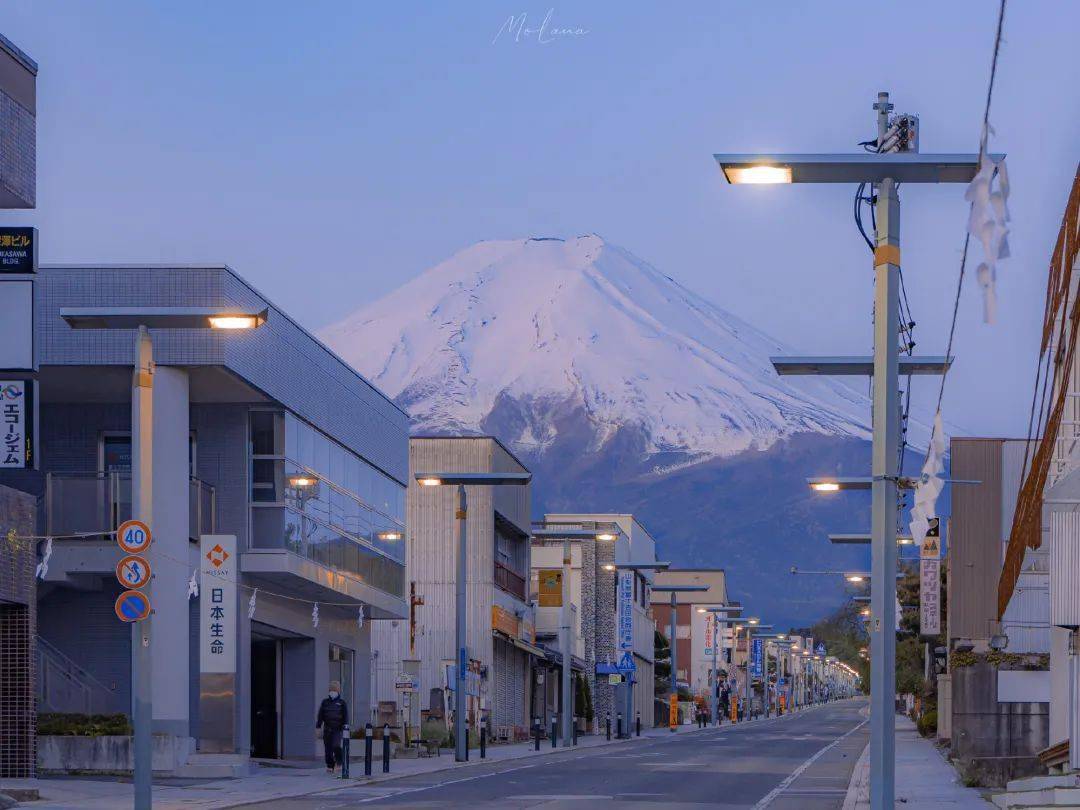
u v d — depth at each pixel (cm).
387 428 6266
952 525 5900
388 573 6216
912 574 9500
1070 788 2994
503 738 8156
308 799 3469
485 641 7838
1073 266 3453
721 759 5688
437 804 3312
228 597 4366
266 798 3469
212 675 4347
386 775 4519
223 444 4769
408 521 7906
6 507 3516
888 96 2706
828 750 6688
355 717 6234
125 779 4000
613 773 4647
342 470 5547
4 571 3484
